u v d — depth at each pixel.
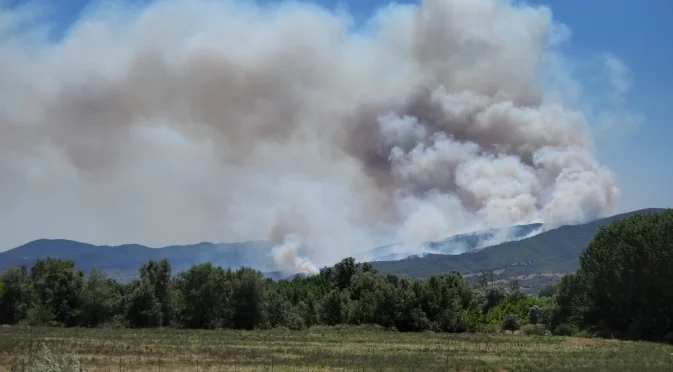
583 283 105.25
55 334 75.56
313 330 104.88
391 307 115.44
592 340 83.00
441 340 80.88
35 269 109.31
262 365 48.56
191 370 45.19
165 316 110.62
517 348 68.75
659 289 87.06
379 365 49.44
